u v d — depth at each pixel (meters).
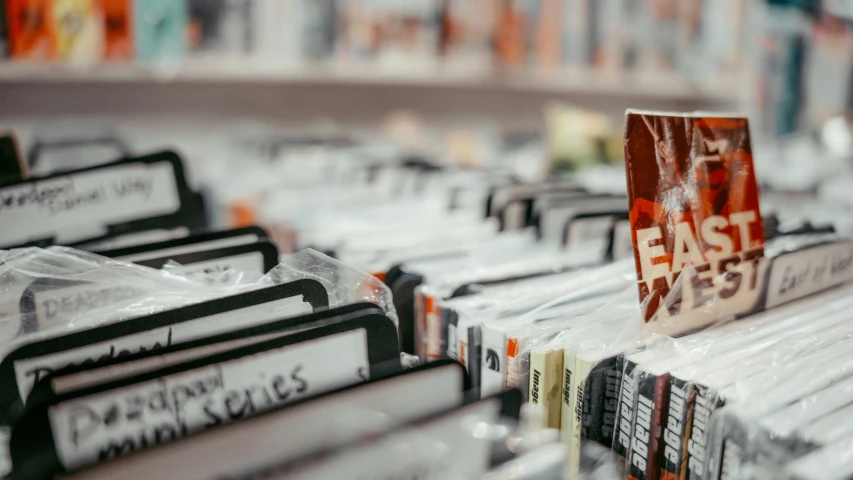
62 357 0.55
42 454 0.49
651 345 0.62
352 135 2.19
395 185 1.27
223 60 1.61
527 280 0.75
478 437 0.50
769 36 2.11
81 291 0.63
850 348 0.61
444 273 0.77
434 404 0.54
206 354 0.54
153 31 1.51
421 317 0.72
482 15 1.83
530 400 0.62
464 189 1.08
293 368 0.55
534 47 1.90
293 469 0.46
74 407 0.50
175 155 0.80
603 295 0.71
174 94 1.97
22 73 1.39
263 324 0.56
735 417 0.54
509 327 0.65
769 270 0.69
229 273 0.68
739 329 0.65
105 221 0.77
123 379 0.51
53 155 1.25
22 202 0.73
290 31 1.67
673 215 0.65
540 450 0.49
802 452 0.52
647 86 2.07
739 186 0.68
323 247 0.83
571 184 1.13
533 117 2.53
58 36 1.41
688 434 0.57
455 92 2.38
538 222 0.95
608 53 2.00
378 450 0.48
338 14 1.71
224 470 0.48
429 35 1.80
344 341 0.56
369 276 0.67
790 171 1.55
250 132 1.87
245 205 1.10
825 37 2.09
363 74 1.75
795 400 0.55
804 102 2.11
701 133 0.66
